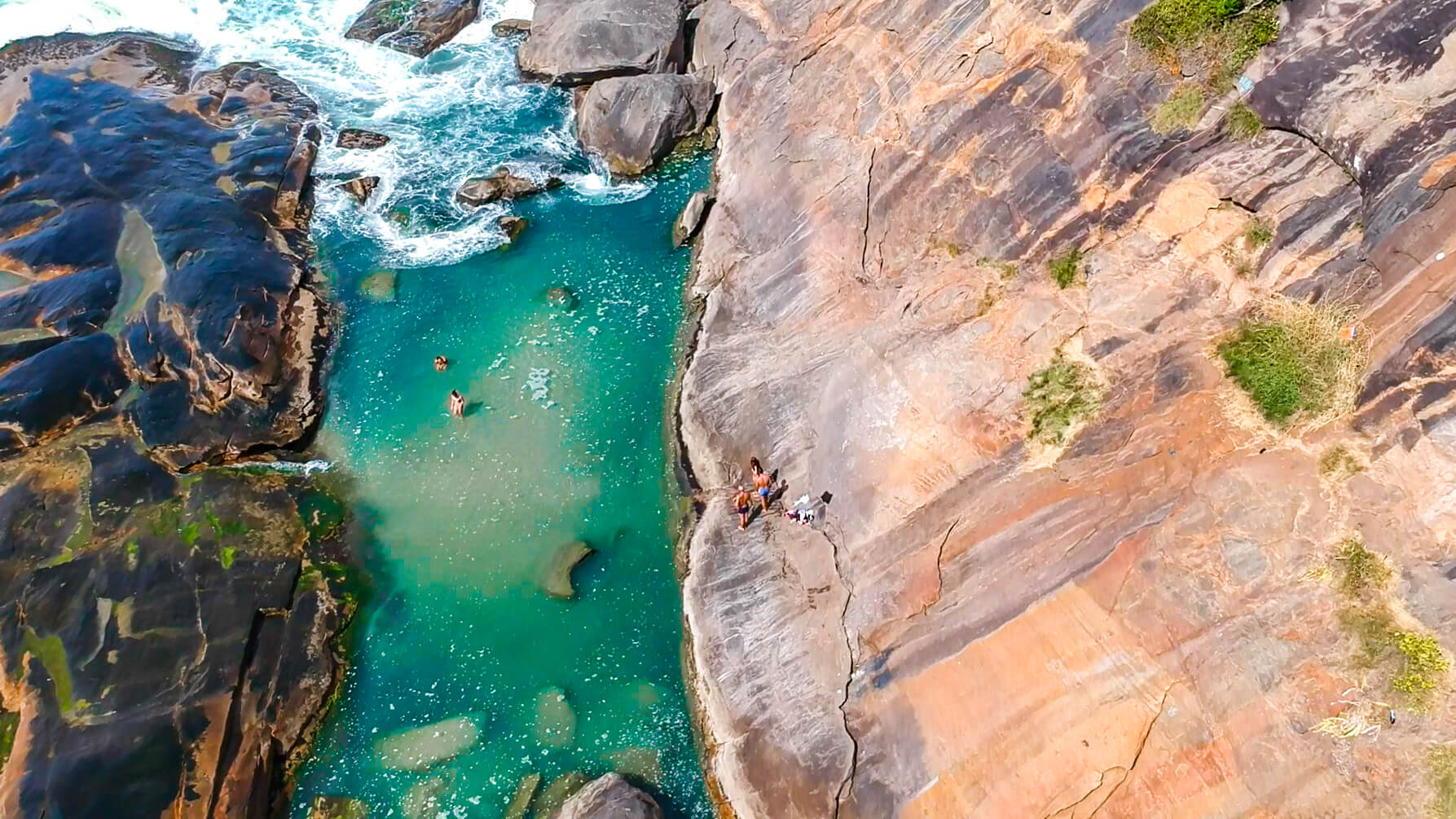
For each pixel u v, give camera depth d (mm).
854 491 24594
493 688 24172
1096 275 23406
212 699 22422
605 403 30219
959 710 20672
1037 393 23000
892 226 28125
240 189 35406
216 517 26328
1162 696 18938
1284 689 18000
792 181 31750
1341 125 19625
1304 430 19531
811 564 24266
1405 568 17609
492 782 22469
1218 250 21672
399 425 29781
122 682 22438
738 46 38438
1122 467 21234
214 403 28828
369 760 22984
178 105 39156
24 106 38156
